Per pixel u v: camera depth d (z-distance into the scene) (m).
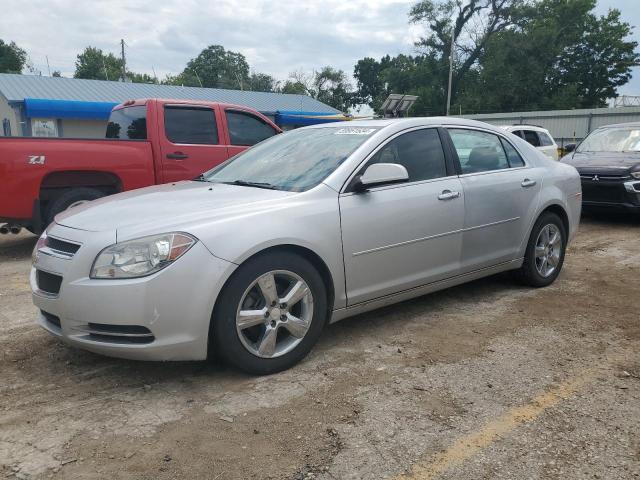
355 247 3.89
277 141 4.94
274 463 2.64
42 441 2.83
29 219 6.73
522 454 2.70
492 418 3.03
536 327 4.43
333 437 2.86
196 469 2.60
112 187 7.38
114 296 3.11
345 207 3.85
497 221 4.92
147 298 3.11
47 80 26.94
